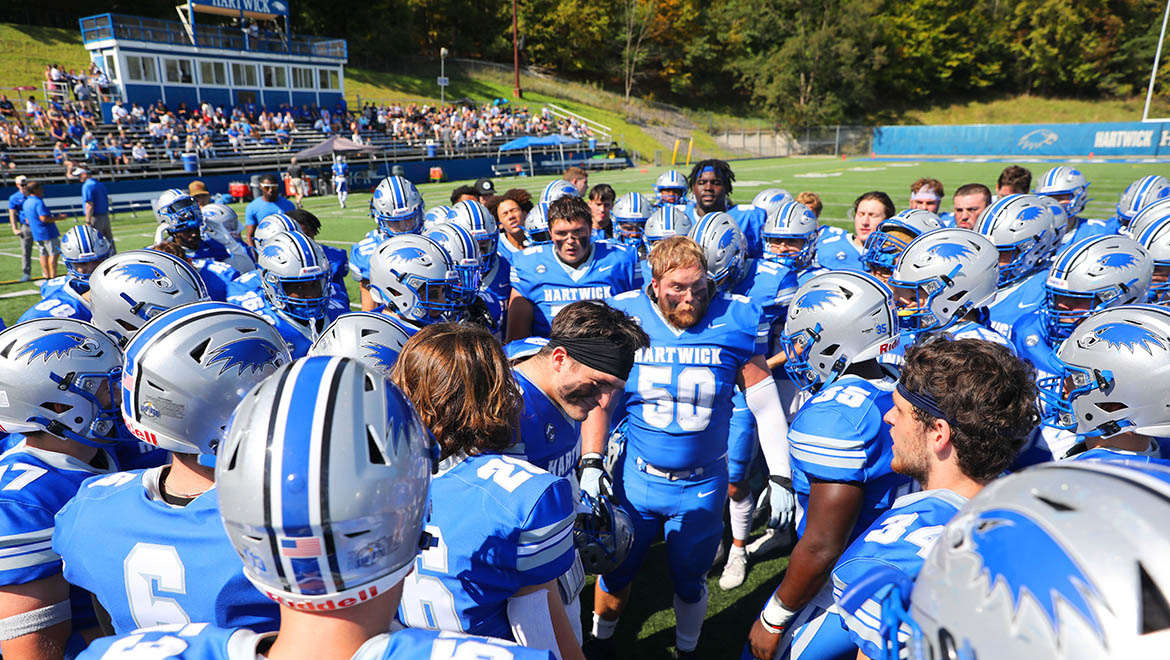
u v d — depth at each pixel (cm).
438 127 3509
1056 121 5359
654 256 265
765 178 2809
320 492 90
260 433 93
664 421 271
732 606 329
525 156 3550
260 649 104
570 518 152
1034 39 5356
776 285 408
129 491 150
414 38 5231
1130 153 3812
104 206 1149
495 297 452
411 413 107
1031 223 351
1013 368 147
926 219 379
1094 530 67
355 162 2880
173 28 2895
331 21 4994
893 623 94
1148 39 5097
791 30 5488
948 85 5731
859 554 139
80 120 2527
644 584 346
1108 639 62
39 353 180
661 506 279
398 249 305
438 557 149
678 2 5666
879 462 190
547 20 5628
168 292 287
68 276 390
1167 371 181
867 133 4791
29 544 159
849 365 222
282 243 311
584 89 5469
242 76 3145
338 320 248
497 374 157
